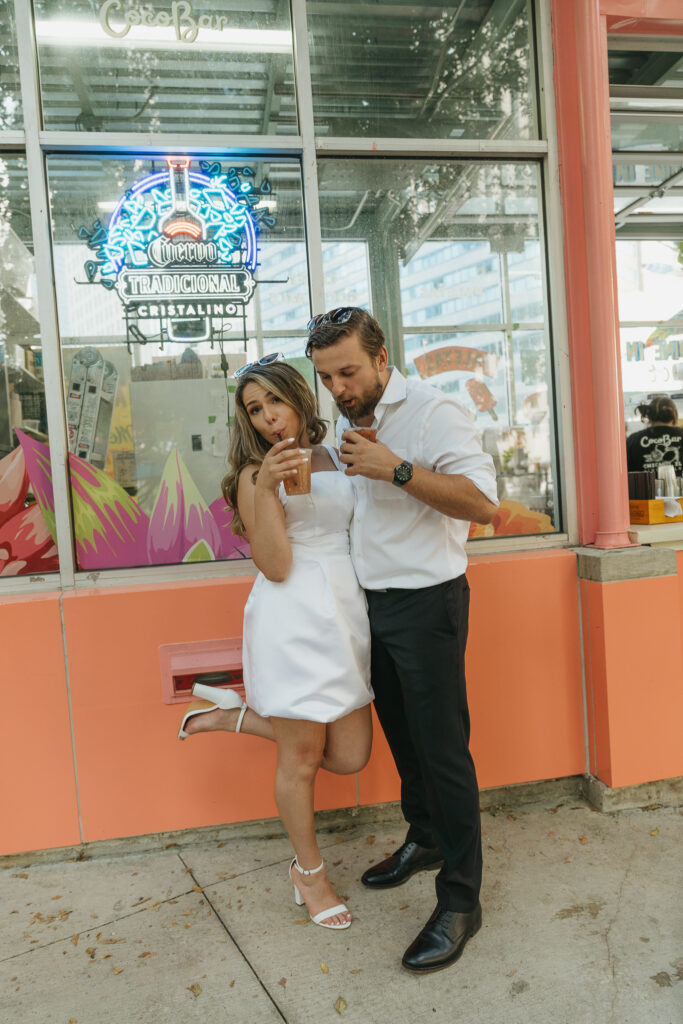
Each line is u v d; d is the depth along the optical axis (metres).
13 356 2.46
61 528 2.45
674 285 4.07
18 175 2.45
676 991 1.68
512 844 2.38
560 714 2.66
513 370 2.79
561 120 2.68
